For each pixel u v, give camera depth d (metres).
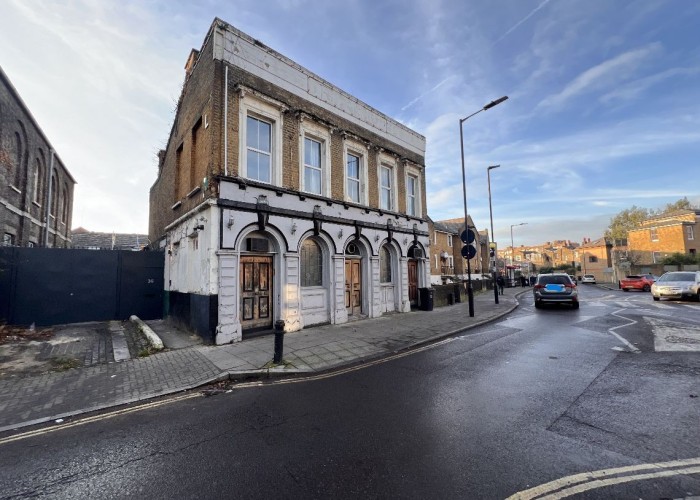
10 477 3.15
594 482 2.87
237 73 9.35
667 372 5.84
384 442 3.65
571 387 5.23
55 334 9.38
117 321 11.84
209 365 6.63
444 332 9.97
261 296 9.74
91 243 29.47
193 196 9.98
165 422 4.32
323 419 4.30
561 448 3.45
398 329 10.42
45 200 18.00
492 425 4.00
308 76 11.32
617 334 9.23
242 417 4.43
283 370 6.35
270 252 9.95
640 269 40.03
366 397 5.06
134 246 29.14
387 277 14.51
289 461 3.32
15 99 13.62
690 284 17.27
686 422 3.97
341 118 12.45
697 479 2.89
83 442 3.82
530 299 22.77
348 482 2.96
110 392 5.35
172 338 9.09
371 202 13.48
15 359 7.00
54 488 2.97
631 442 3.54
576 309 15.42
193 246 9.84
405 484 2.90
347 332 9.90
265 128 10.20
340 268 11.62
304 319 10.64
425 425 4.04
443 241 36.25
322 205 11.21
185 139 11.35
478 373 6.10
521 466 3.14
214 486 2.95
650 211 57.06
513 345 8.31
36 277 10.86
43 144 17.33
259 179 9.89
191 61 11.78
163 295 12.92
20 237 14.75
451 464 3.19
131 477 3.12
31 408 4.75
